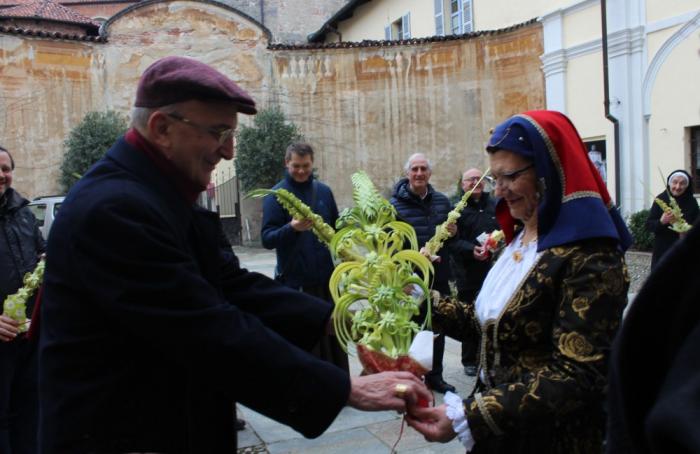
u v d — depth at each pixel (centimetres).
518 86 1552
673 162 1138
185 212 172
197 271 164
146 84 167
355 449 388
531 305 184
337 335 210
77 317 156
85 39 1537
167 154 170
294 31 2705
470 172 537
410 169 502
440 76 1653
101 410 156
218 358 154
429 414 183
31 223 369
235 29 1634
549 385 169
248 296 206
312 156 457
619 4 1220
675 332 81
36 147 1498
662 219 610
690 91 1096
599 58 1280
